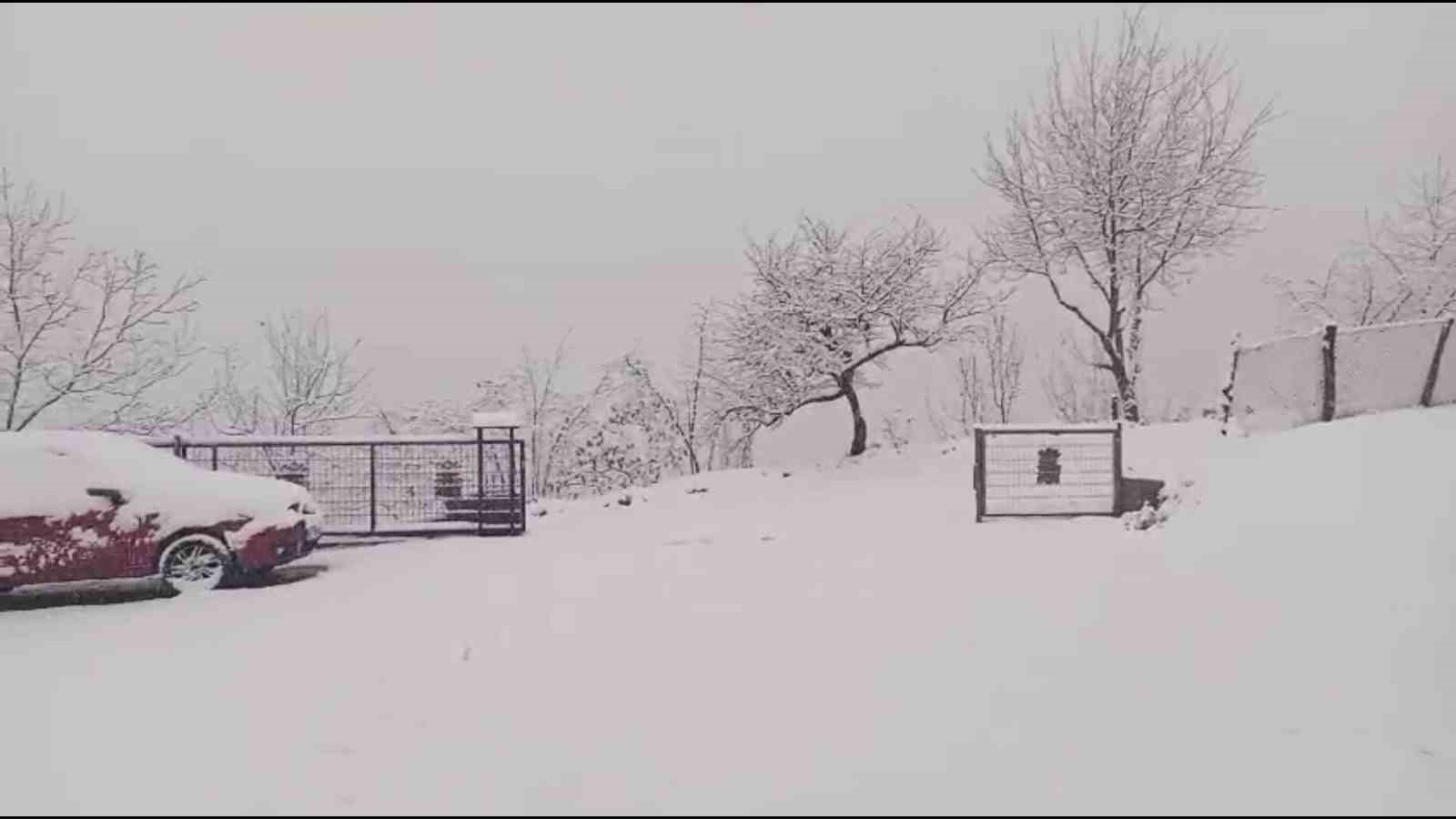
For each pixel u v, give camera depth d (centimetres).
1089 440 1388
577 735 536
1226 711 551
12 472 997
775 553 1088
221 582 1029
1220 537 848
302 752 518
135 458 1070
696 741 525
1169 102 2197
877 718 553
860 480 1827
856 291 2139
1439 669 571
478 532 1398
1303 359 1170
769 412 2241
